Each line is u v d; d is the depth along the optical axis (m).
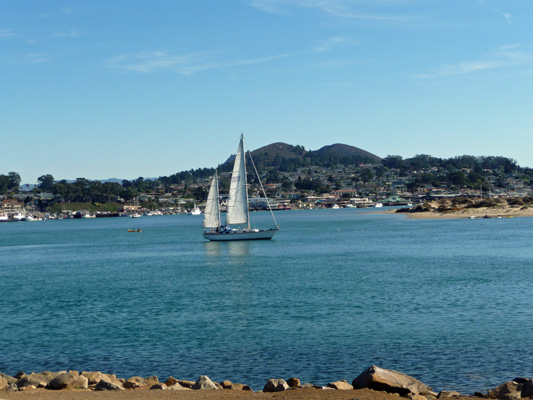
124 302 56.50
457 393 25.67
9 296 63.06
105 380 27.53
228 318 47.09
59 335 42.69
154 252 122.12
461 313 46.28
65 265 100.25
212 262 95.81
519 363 32.69
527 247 106.06
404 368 32.47
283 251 113.50
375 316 46.12
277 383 26.94
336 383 26.56
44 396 25.00
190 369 33.56
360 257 97.25
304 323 44.31
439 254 98.38
